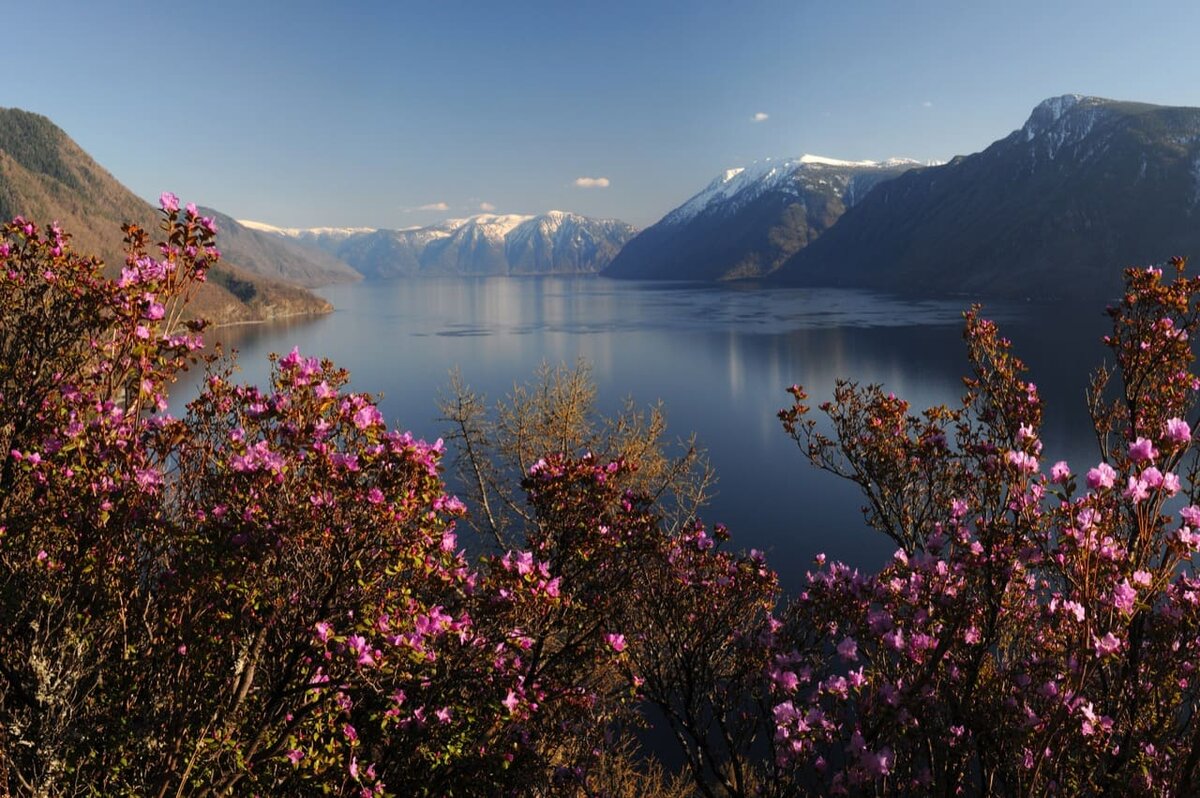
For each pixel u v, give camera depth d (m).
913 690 4.27
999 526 4.25
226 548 3.92
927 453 5.53
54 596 4.68
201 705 4.36
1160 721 3.79
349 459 4.04
